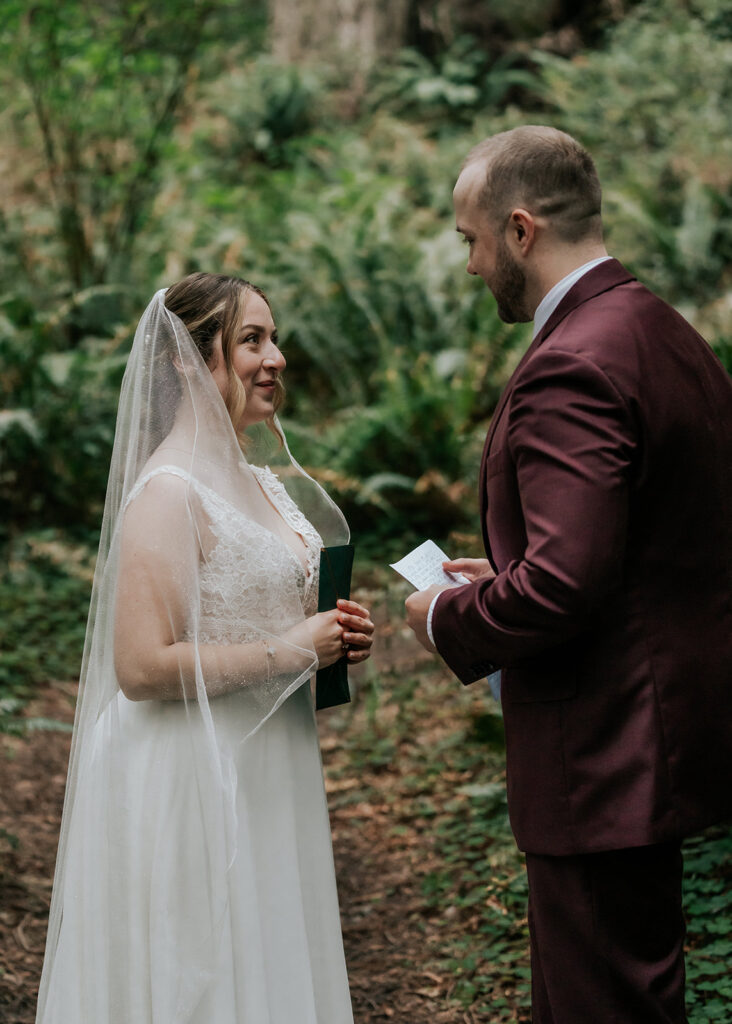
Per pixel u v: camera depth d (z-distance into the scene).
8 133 9.23
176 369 2.23
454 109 12.80
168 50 8.95
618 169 9.66
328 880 2.32
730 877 3.27
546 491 1.85
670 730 1.94
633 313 2.00
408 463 7.21
